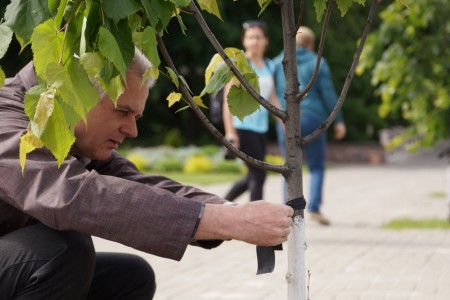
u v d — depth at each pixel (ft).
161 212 10.71
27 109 9.07
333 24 130.52
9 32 8.89
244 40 37.63
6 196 10.97
